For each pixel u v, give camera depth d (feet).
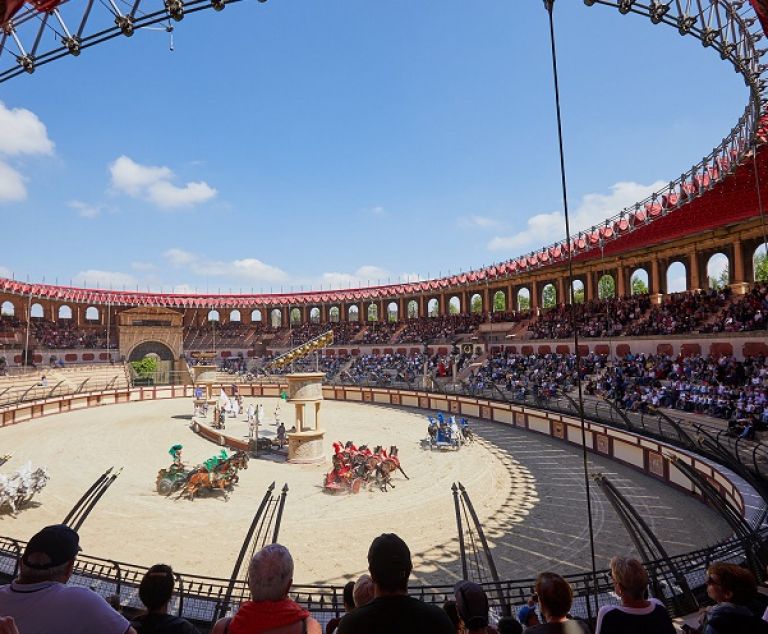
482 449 84.28
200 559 41.06
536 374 117.60
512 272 148.66
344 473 61.16
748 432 56.18
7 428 108.27
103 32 28.84
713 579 12.92
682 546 42.19
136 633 9.54
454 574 38.09
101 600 9.41
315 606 29.73
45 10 27.78
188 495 58.18
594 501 55.52
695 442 55.62
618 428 71.15
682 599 25.68
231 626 9.83
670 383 87.10
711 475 50.52
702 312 106.22
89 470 70.44
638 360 104.73
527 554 41.50
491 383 120.67
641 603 12.05
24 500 53.36
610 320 128.16
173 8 27.32
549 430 94.38
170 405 152.05
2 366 152.35
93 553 41.78
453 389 130.52
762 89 43.52
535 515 51.24
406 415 126.31
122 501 56.70
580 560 40.14
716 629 12.00
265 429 101.50
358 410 136.46
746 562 27.78
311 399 78.02
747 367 80.12
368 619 8.41
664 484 61.41
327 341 99.96
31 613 8.80
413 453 82.33
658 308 120.16
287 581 10.34
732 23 31.86
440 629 8.39
